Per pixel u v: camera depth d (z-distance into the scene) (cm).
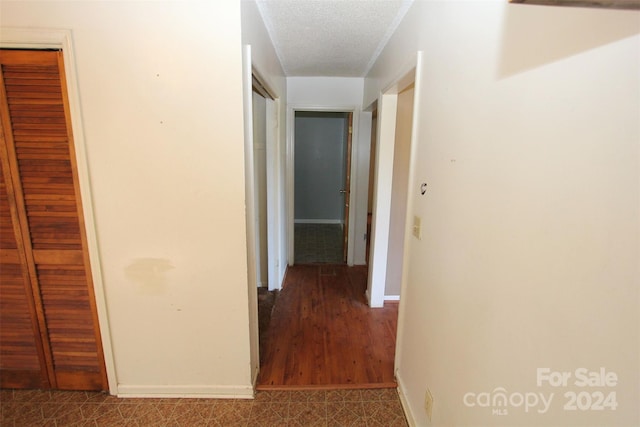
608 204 56
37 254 157
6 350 170
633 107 51
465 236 107
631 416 54
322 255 429
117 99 141
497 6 87
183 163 148
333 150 573
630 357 53
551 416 71
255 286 182
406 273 172
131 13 134
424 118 147
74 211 152
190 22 135
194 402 172
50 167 147
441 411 126
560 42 66
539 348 74
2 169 147
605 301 57
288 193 363
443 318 125
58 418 161
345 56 260
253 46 162
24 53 136
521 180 78
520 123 78
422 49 150
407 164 269
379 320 263
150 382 174
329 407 171
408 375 168
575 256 63
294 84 338
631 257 52
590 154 59
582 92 61
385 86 229
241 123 144
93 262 157
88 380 174
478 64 98
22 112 141
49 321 166
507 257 84
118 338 167
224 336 168
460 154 111
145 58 138
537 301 74
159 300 163
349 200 374
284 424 160
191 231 155
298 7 172
